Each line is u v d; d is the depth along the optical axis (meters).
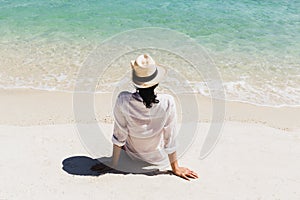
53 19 11.23
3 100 7.11
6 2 12.53
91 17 11.39
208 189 4.00
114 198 3.77
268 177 4.34
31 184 3.98
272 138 5.67
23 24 10.84
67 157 4.63
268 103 7.27
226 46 9.65
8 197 3.73
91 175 4.21
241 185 4.13
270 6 12.34
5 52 9.16
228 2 12.66
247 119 6.59
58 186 3.96
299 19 11.37
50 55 9.03
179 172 4.25
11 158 4.53
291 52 9.38
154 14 11.64
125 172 4.27
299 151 5.21
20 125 6.07
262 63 8.80
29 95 7.33
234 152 5.00
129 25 10.80
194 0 12.80
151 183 4.05
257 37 10.21
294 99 7.44
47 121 6.23
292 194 4.01
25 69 8.39
